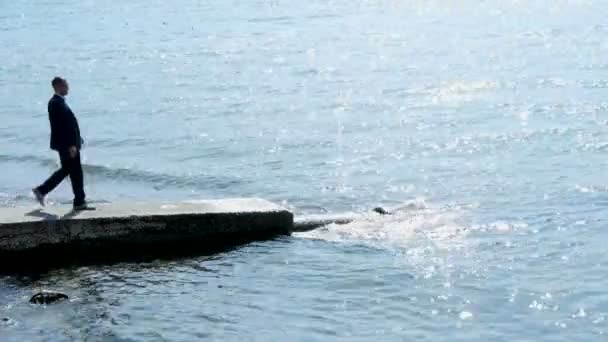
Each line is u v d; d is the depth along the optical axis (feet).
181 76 155.94
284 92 131.95
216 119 110.73
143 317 42.93
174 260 51.62
